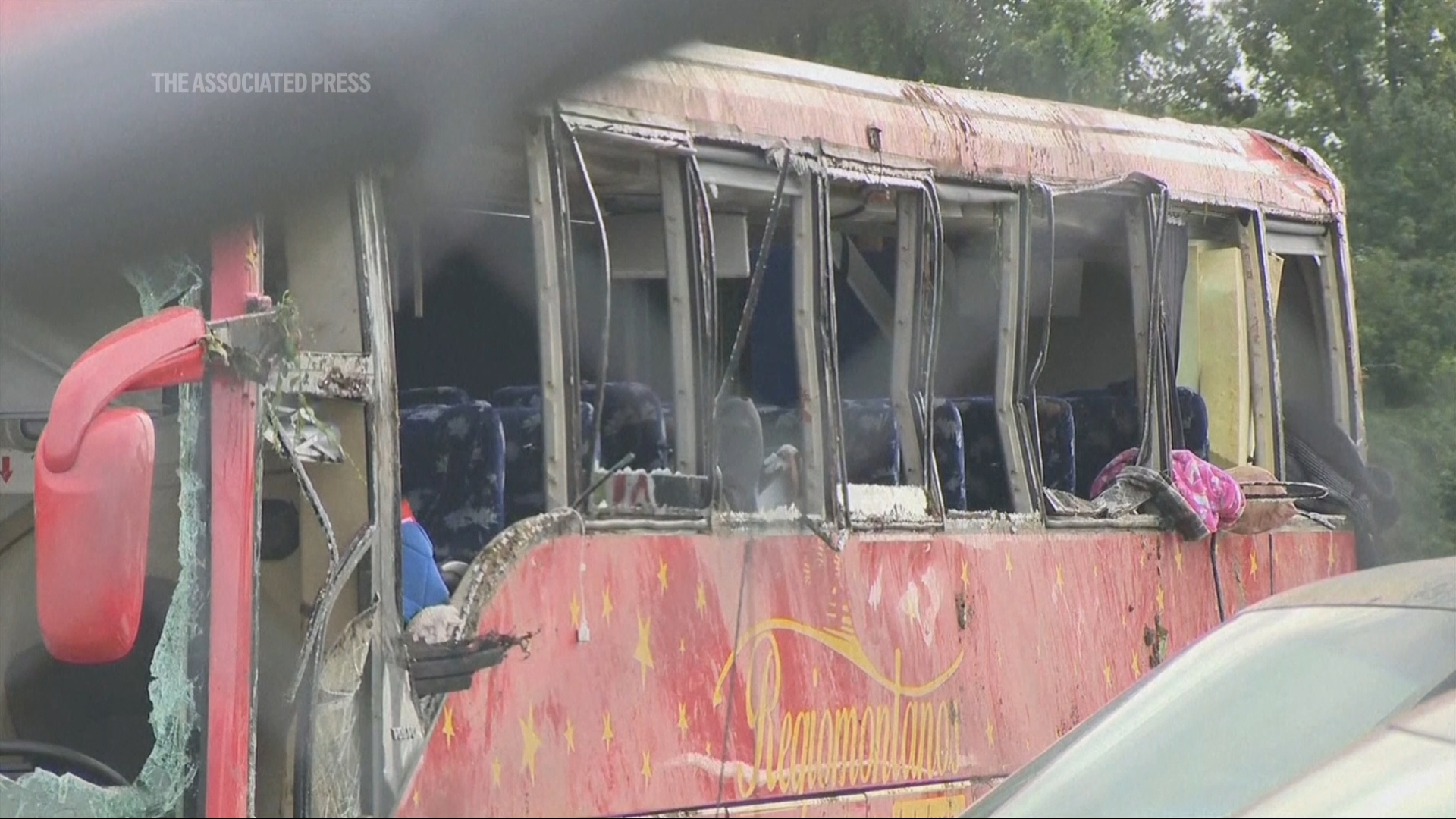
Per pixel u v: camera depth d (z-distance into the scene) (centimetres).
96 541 1374
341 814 1642
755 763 2005
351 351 1722
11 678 2017
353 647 1670
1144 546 2658
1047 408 2672
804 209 2177
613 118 1970
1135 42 7181
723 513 2022
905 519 2242
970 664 2308
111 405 1583
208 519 1569
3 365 1794
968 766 2283
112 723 2005
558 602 1825
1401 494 6212
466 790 1725
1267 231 3038
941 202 2397
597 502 1891
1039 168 2541
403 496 1923
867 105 2308
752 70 2175
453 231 2086
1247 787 1662
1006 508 2467
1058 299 2884
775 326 2266
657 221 2120
